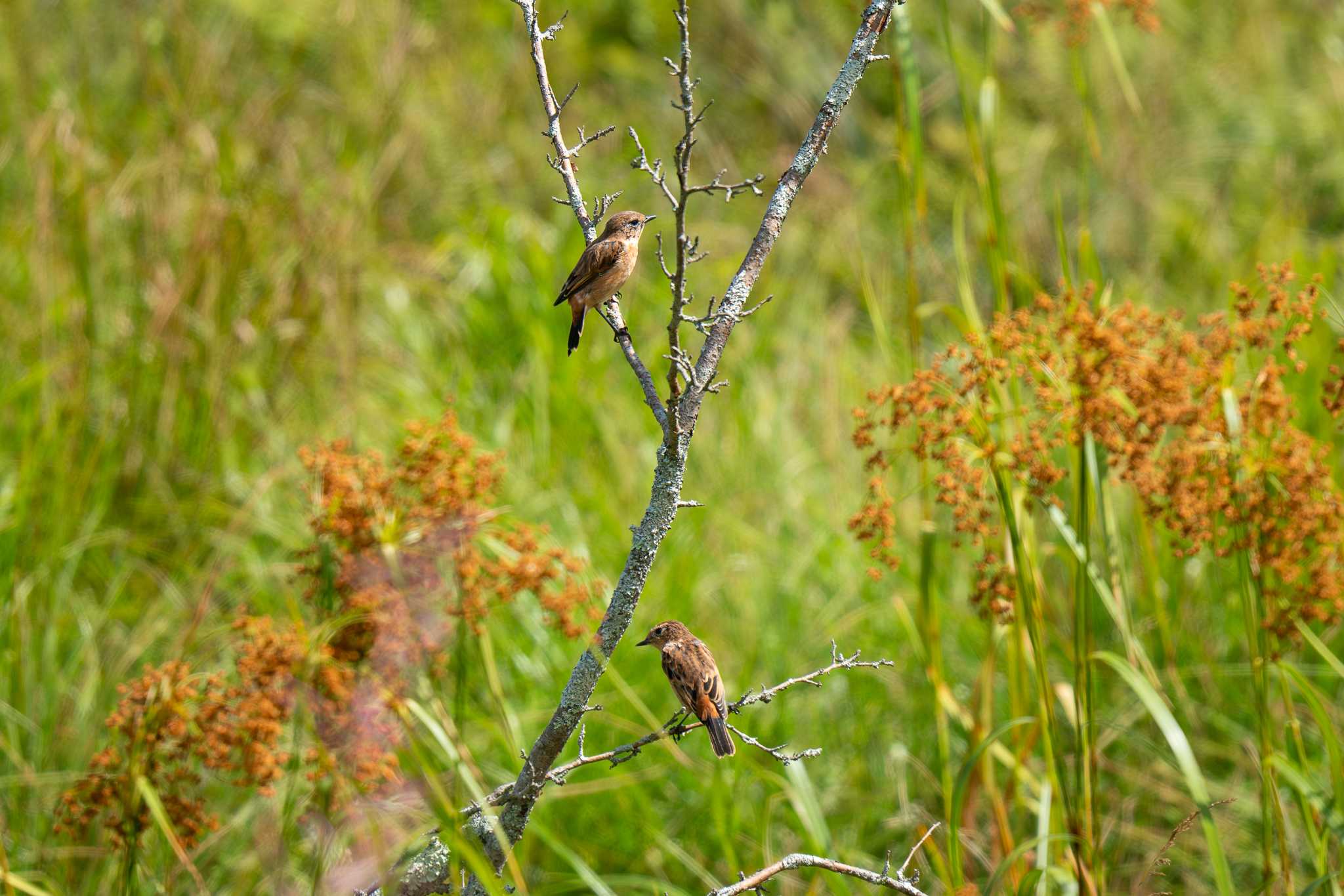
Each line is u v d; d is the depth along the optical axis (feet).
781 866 22.21
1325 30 73.36
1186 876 33.45
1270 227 58.49
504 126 61.46
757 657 38.17
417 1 63.57
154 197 46.57
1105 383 25.22
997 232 28.99
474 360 49.42
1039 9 31.86
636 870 33.65
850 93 21.47
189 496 40.98
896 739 37.09
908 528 42.91
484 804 19.47
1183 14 72.49
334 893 21.93
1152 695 24.98
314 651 21.90
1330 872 25.07
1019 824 31.60
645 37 69.31
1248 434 25.61
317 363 45.21
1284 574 25.22
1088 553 26.04
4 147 49.60
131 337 43.27
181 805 24.03
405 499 23.88
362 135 55.77
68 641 36.76
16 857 30.35
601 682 36.19
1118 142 63.82
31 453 38.96
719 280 55.88
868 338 56.03
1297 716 36.50
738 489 44.57
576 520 40.91
